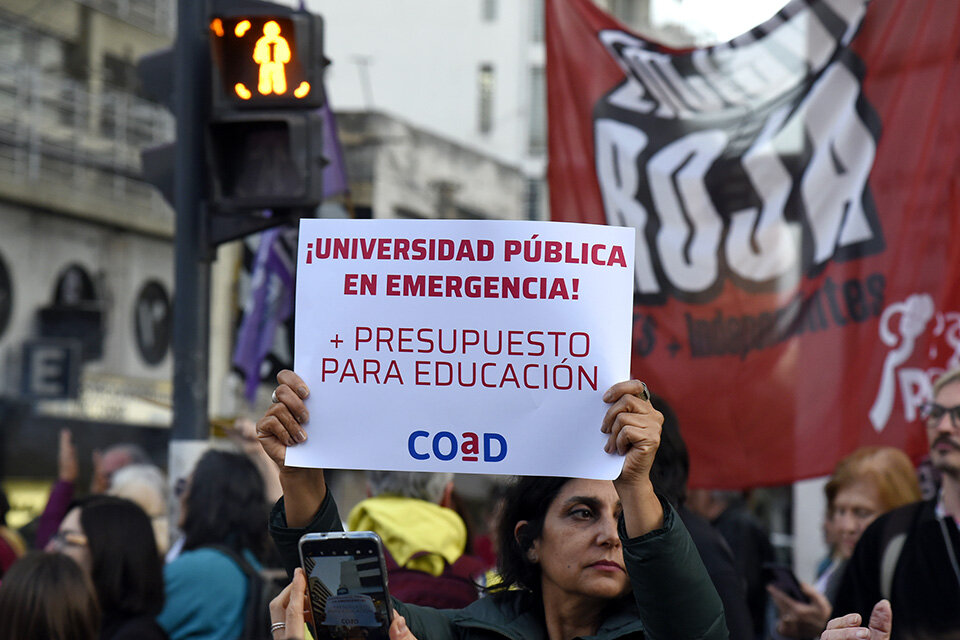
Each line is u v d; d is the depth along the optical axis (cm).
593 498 264
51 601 325
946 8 479
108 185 2159
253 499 436
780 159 496
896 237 480
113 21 2244
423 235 266
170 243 2289
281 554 271
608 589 263
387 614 244
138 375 2195
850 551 457
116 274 2169
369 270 266
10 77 2022
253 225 513
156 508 640
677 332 501
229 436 534
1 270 1945
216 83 508
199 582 413
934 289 475
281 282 789
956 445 386
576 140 520
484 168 3017
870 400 478
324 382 265
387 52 3391
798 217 493
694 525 344
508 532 282
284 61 504
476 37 3359
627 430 245
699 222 503
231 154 513
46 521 638
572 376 260
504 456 259
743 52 505
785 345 489
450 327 263
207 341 518
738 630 334
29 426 1911
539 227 264
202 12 518
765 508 1141
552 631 273
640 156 512
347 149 2709
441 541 383
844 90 491
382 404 263
